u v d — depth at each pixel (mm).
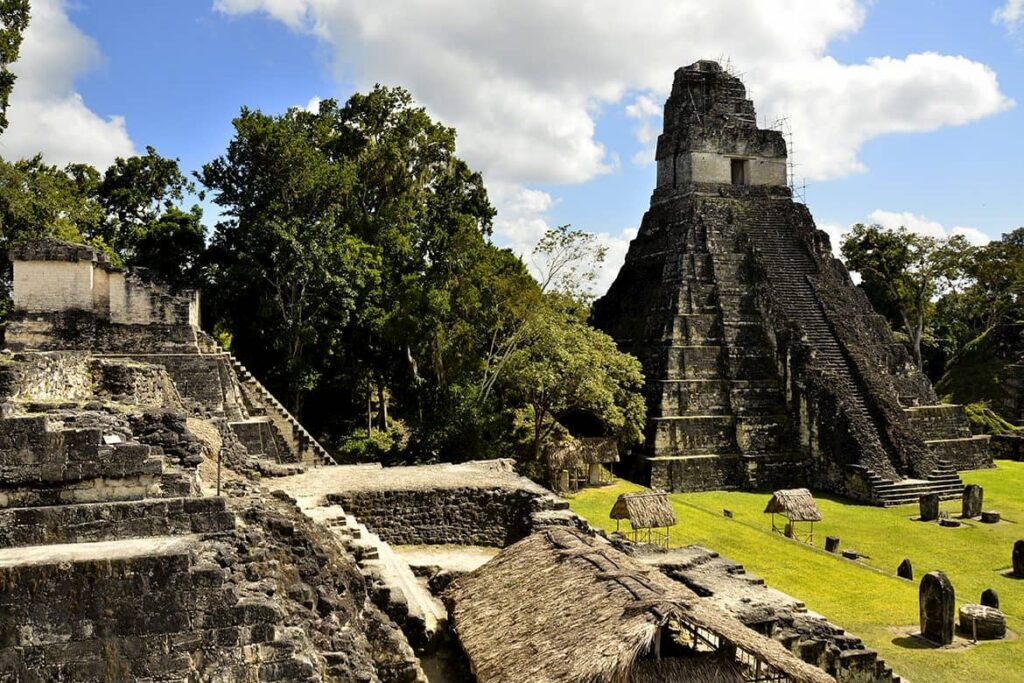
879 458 34750
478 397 32594
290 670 7215
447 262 35750
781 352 38719
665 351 38375
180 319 25453
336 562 10531
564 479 33094
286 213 34656
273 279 34062
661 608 11062
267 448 24875
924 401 43344
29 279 23156
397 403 40969
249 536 8500
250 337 36188
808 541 26562
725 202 44406
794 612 15875
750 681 11180
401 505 19422
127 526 7863
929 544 26484
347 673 8383
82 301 23500
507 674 11195
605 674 10266
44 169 34531
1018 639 17969
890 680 14766
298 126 42125
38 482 7930
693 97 46406
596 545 14766
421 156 42906
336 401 39781
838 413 36125
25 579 6672
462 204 44656
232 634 7105
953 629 17812
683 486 35844
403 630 13297
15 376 12500
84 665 6750
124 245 39531
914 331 63500
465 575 16047
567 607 12273
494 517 19953
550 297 36219
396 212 39562
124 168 41656
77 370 17156
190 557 7109
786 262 43250
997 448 47281
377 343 38031
